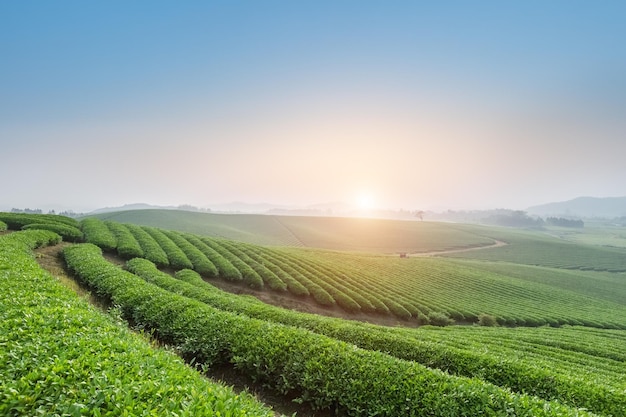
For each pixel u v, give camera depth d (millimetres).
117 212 160750
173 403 5809
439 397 9992
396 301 50031
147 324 15492
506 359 16031
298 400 10742
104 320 10812
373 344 17281
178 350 13227
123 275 21875
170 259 40500
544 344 32844
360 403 10203
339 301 44062
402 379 10758
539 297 69750
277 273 47688
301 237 156375
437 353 16188
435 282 69938
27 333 7883
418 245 155125
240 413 6016
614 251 158250
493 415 9234
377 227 197125
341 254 88375
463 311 51375
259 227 170625
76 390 5766
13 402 5266
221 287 38875
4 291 11547
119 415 5387
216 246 54531
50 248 32188
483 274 85188
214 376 12336
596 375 19812
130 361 7340
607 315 62781
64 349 7297
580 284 92500
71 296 13031
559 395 13344
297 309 39188
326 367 11258
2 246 21594
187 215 171500
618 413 12500
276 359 11922
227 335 13281
